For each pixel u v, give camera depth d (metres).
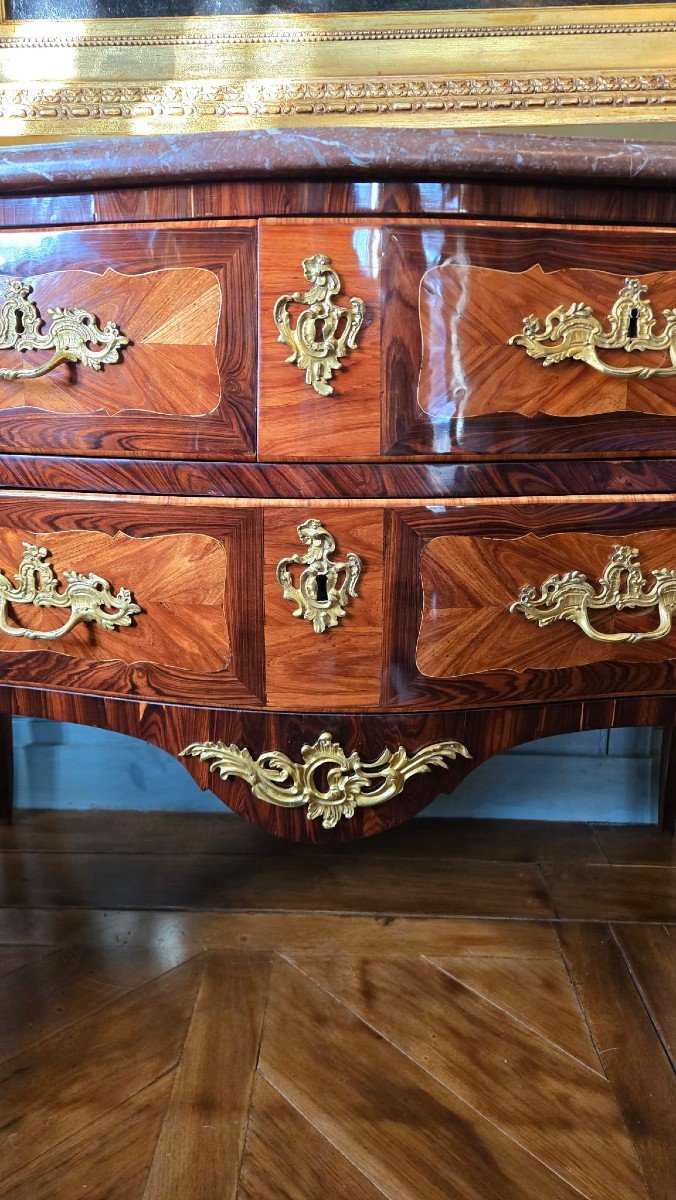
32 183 0.51
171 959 0.78
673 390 0.54
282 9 0.91
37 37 0.93
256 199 0.49
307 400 0.52
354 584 0.54
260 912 0.86
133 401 0.54
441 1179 0.54
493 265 0.50
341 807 0.58
